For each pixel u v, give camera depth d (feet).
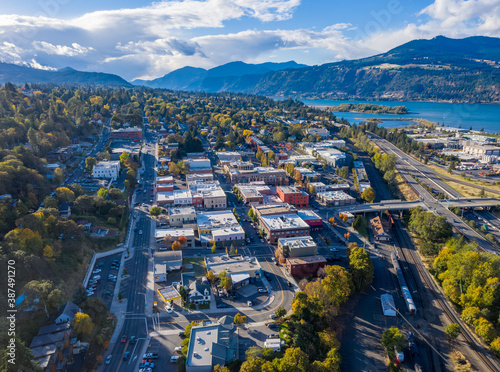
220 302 515.91
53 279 485.56
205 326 437.17
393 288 575.79
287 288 556.92
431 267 636.89
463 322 496.64
